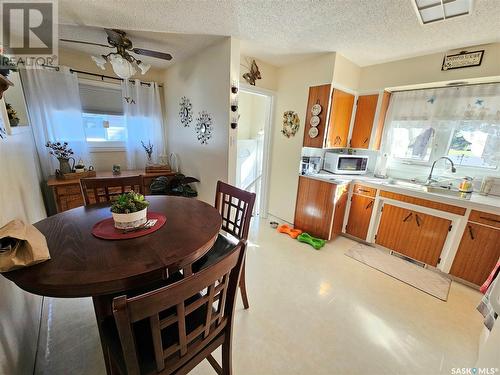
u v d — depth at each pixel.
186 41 2.30
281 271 2.21
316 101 2.67
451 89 2.40
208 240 1.11
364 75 2.86
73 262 0.88
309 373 1.26
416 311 1.75
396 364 1.33
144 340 0.89
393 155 2.94
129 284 0.83
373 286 2.02
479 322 1.66
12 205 1.24
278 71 3.07
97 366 1.23
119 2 1.52
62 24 1.89
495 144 2.23
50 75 2.56
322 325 1.58
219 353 1.40
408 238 2.41
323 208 2.80
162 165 3.40
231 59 2.19
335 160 2.97
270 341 1.44
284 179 3.25
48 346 1.34
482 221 1.92
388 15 1.62
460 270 2.09
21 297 1.19
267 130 3.29
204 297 0.77
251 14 1.69
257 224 3.37
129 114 3.25
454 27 1.75
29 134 2.28
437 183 2.52
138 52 2.04
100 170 3.27
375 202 2.62
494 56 2.00
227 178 2.52
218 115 2.48
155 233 1.15
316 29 1.90
